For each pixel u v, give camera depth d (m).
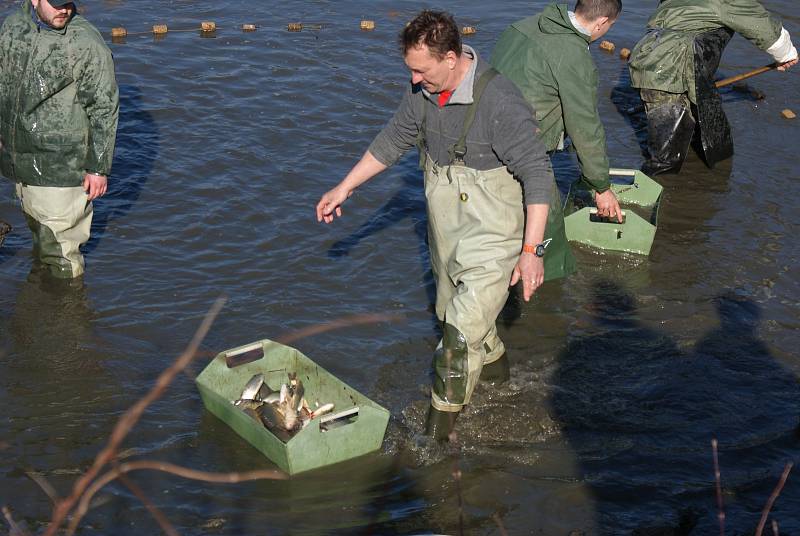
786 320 6.05
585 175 5.82
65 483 4.50
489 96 4.44
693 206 7.50
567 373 5.50
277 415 4.94
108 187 7.25
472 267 4.66
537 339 5.82
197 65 9.45
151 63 9.41
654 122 7.95
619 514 4.43
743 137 8.67
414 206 7.30
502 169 4.61
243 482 4.55
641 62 7.94
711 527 4.35
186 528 4.25
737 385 5.41
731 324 6.00
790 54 8.27
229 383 5.13
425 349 5.66
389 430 4.95
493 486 4.59
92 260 6.39
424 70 4.33
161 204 7.09
